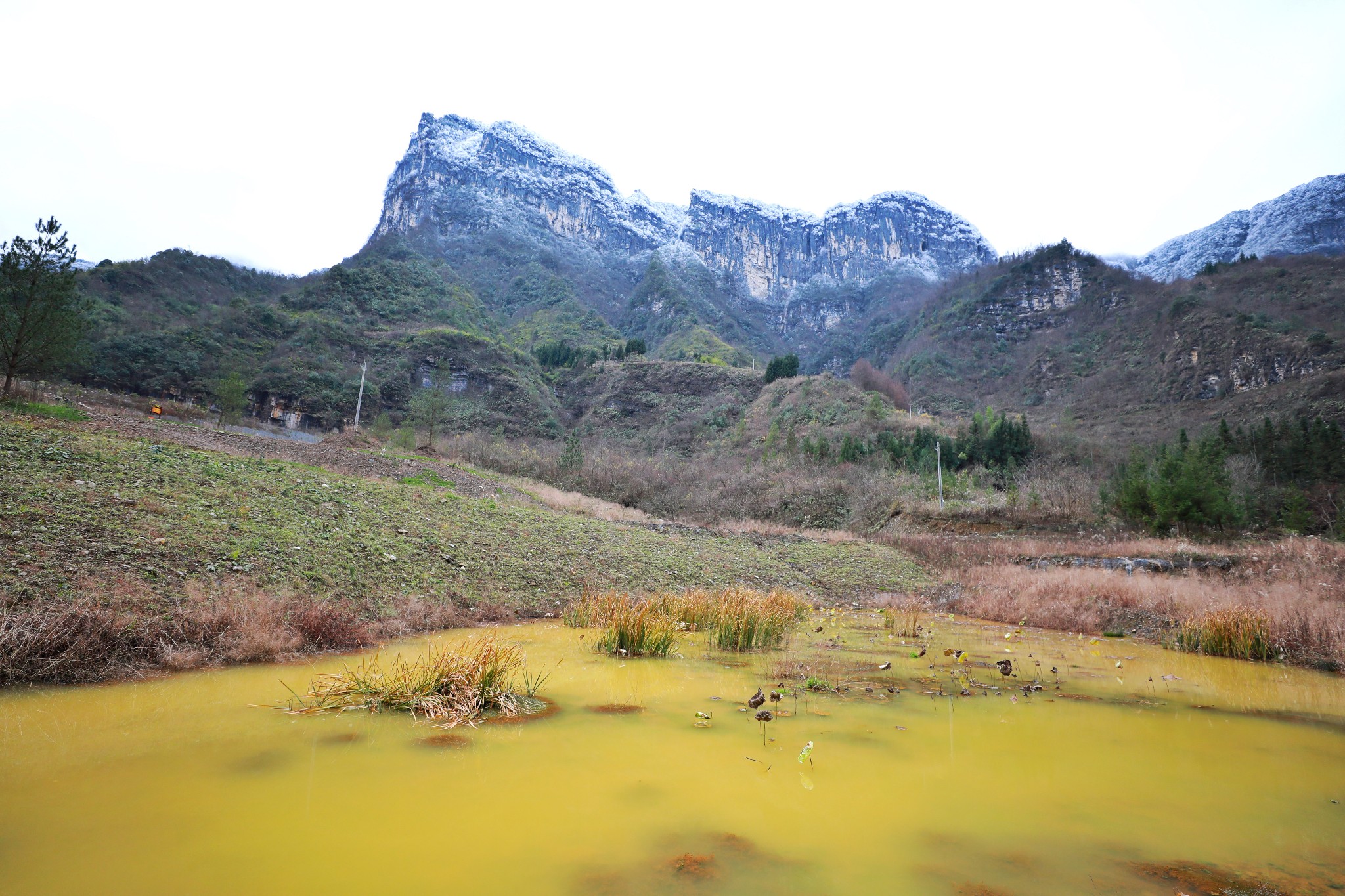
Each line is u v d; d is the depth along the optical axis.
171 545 6.77
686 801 2.86
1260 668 7.29
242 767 3.08
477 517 12.59
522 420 77.69
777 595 11.10
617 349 109.00
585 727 4.04
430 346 79.88
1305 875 2.30
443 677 4.56
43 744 3.28
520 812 2.67
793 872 2.23
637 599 10.16
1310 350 75.81
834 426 62.53
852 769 3.38
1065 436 56.53
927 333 146.88
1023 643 8.88
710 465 52.94
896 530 27.02
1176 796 3.13
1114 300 124.38
